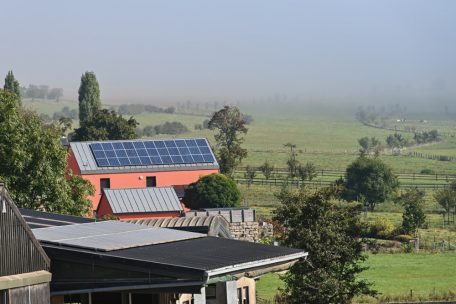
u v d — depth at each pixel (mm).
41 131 52750
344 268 49156
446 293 60750
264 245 30562
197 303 30844
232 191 96500
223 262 26297
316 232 47969
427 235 100062
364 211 120500
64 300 30203
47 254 26453
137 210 87312
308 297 47375
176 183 102812
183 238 30016
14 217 24359
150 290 26391
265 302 51625
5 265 24047
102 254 25984
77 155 101062
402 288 65000
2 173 50156
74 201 54562
